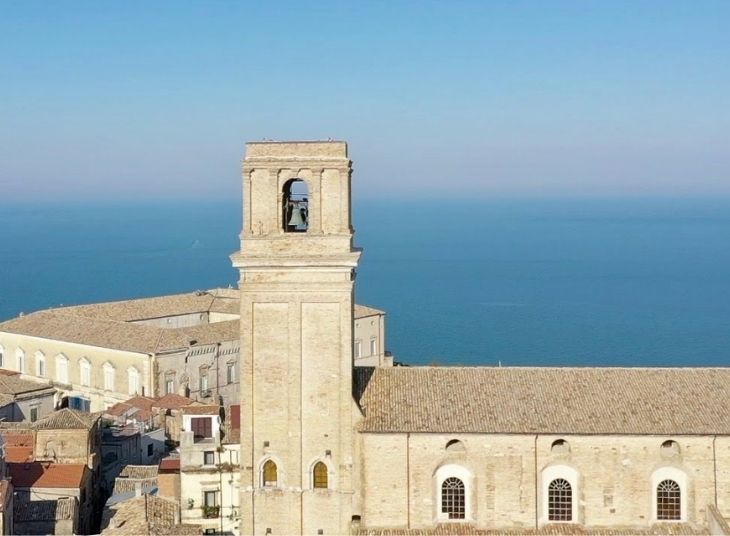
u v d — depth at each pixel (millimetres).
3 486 97250
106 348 177125
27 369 191125
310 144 85688
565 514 84938
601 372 90250
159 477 105188
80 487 111062
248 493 86875
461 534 83938
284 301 86000
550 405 86188
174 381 174500
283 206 87250
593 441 84000
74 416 125000
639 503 84188
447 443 84812
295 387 86125
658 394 87125
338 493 86125
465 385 89188
